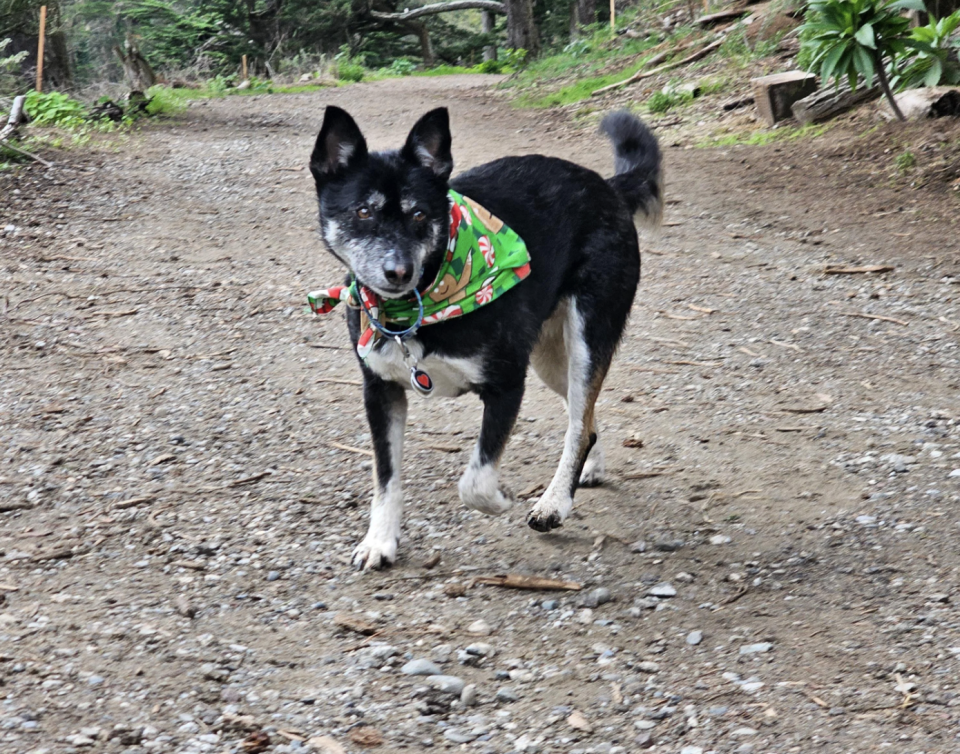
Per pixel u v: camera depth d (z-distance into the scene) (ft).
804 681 4.66
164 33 44.75
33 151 15.88
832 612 5.14
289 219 12.87
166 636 5.04
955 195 11.84
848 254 10.54
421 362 5.51
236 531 6.03
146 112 22.18
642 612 5.26
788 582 5.42
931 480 6.25
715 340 8.67
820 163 13.87
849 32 13.82
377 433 5.75
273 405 7.64
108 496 6.39
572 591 5.46
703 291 9.80
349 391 7.89
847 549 5.66
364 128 21.06
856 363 8.07
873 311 9.07
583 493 6.49
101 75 39.86
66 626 5.10
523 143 17.80
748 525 5.99
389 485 5.77
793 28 19.90
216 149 18.02
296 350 8.67
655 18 29.17
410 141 5.47
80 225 12.28
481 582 5.54
